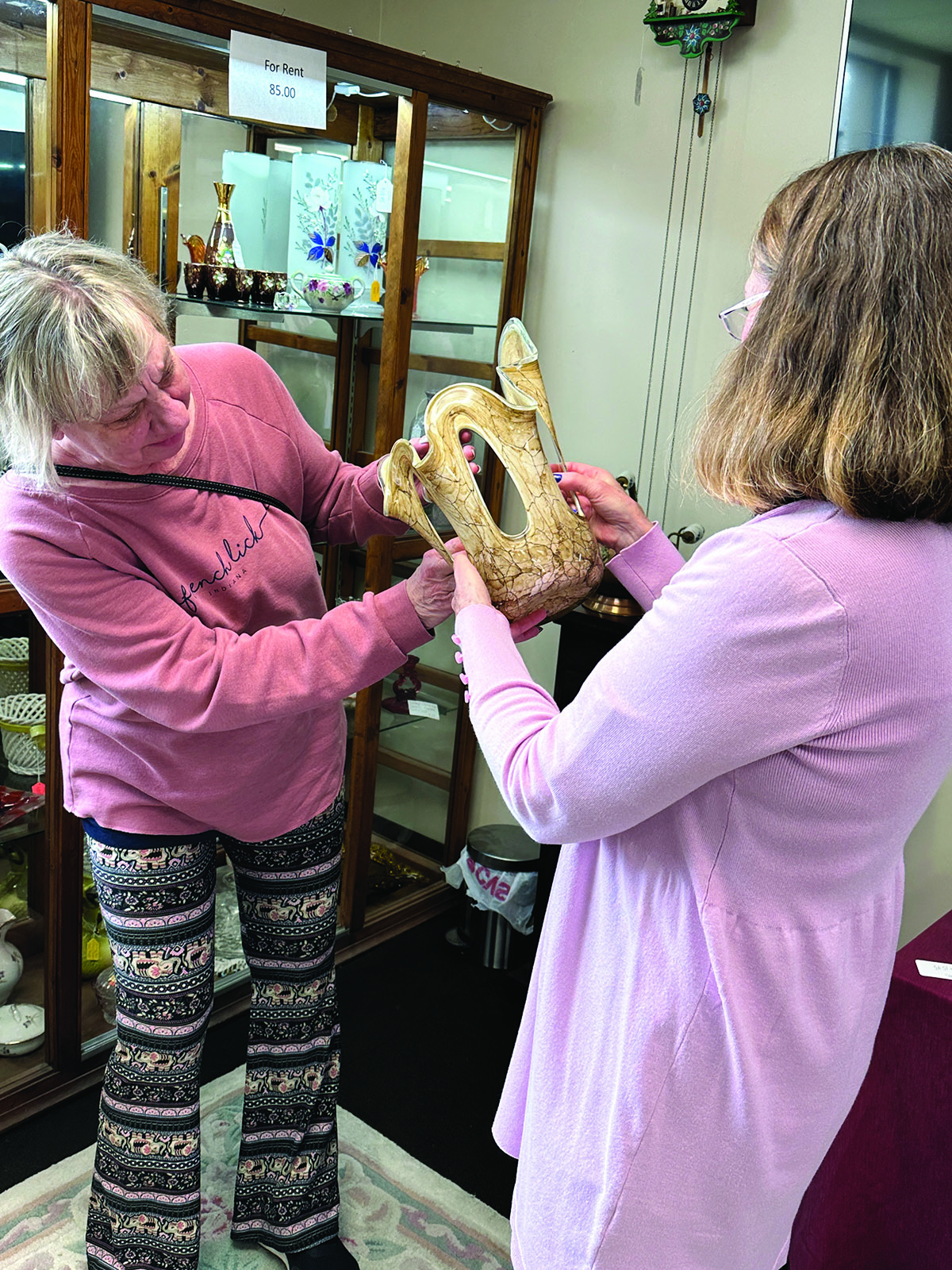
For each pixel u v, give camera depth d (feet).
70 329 3.59
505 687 3.20
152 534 4.32
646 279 7.75
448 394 3.72
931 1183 4.84
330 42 6.18
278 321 7.00
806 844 2.82
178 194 6.27
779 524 2.64
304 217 6.85
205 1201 5.99
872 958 3.21
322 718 5.12
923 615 2.59
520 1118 3.73
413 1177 6.21
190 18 5.53
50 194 5.36
